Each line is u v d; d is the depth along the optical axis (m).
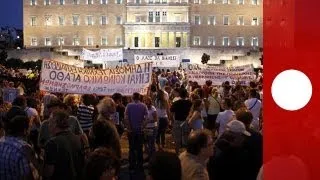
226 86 26.52
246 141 9.44
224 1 153.25
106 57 51.00
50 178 9.66
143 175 19.12
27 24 155.88
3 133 10.17
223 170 9.34
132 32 149.88
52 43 155.62
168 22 149.38
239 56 137.75
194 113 17.77
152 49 141.62
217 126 17.17
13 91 24.98
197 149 7.36
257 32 153.50
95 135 10.15
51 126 10.57
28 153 8.73
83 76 21.20
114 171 6.00
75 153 9.84
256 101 17.95
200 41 153.38
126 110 19.47
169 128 32.22
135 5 151.50
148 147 21.28
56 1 155.00
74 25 154.62
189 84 34.28
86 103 17.06
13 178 8.50
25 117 8.88
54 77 21.06
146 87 21.28
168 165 5.27
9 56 139.00
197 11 153.12
